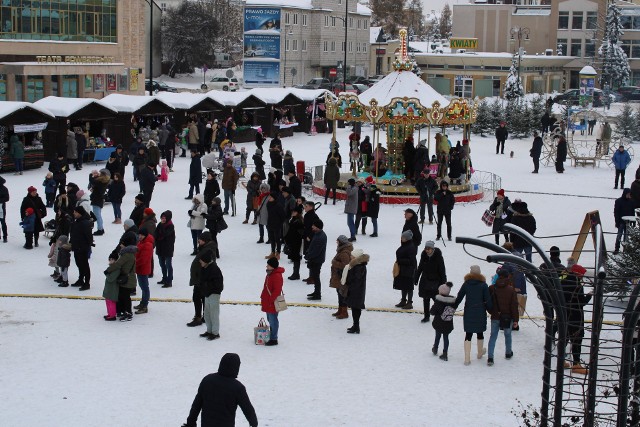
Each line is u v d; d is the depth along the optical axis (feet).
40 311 57.52
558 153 125.70
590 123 179.42
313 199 101.55
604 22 284.20
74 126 129.59
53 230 77.36
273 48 290.76
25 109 111.86
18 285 63.31
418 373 48.08
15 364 47.91
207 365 48.32
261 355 50.19
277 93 165.89
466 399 44.50
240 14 372.79
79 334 53.11
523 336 55.01
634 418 32.99
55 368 47.42
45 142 120.88
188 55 328.08
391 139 104.68
